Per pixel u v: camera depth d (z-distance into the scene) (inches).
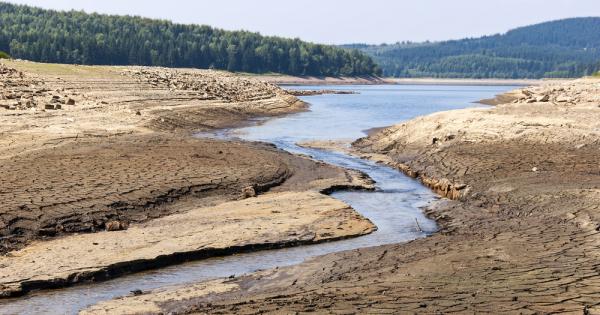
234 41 7249.0
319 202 898.1
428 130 1503.4
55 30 6053.2
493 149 1234.6
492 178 1045.2
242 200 908.0
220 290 579.2
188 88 2512.3
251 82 3358.8
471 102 3565.5
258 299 525.7
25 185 858.8
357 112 2679.6
